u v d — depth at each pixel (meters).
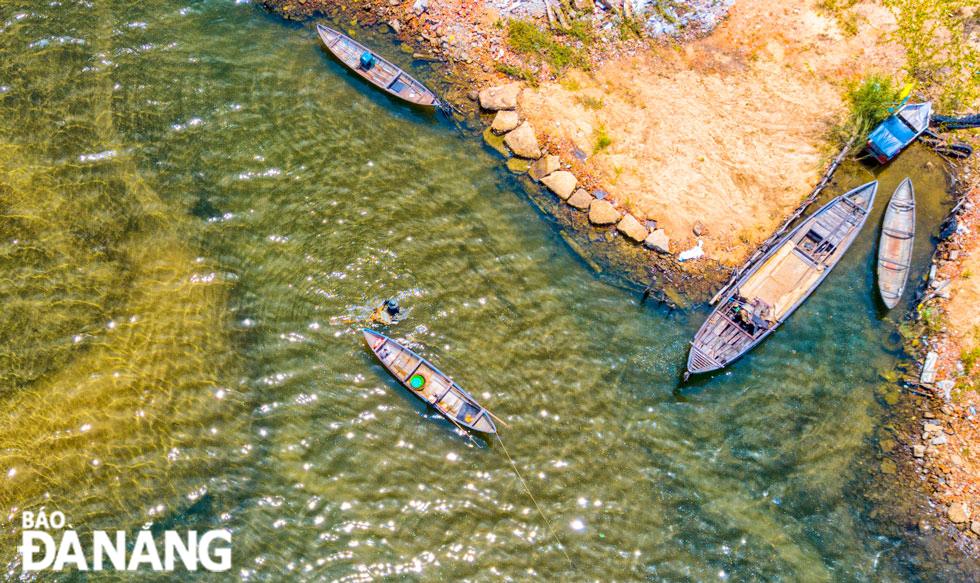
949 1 26.58
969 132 25.30
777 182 25.31
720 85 26.66
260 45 28.34
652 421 22.70
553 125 26.31
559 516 21.47
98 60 28.00
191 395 22.69
